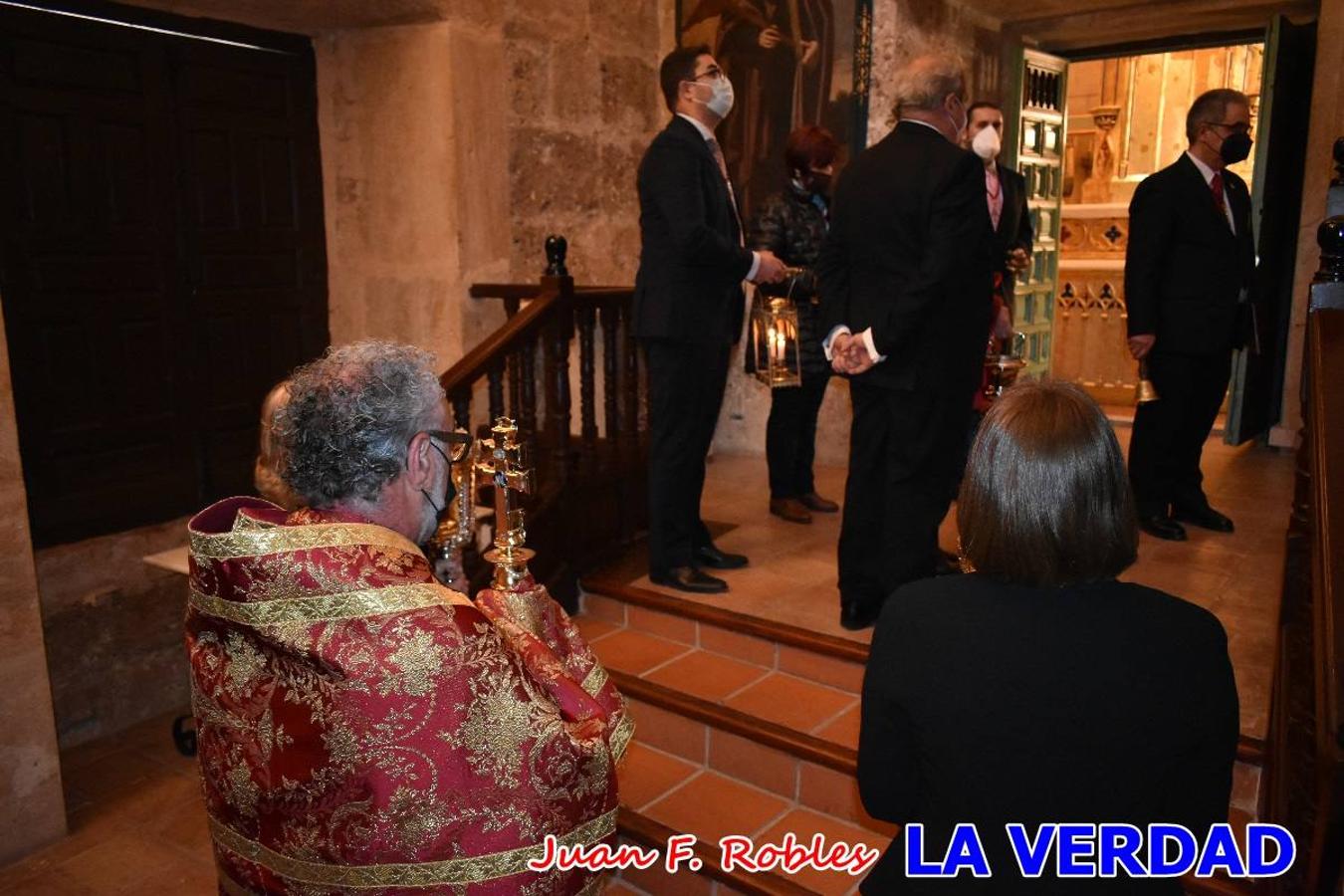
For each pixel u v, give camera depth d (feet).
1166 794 3.76
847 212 9.12
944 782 3.92
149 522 13.14
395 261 14.62
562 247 11.71
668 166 10.14
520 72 14.92
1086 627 3.83
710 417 11.14
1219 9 16.87
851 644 9.68
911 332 8.63
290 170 14.55
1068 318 24.54
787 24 16.19
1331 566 4.33
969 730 3.85
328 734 3.81
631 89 17.08
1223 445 18.70
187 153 13.20
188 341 13.42
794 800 8.89
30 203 11.62
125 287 12.64
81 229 12.12
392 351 4.39
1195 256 11.97
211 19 13.28
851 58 15.64
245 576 3.87
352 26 14.07
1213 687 3.71
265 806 3.97
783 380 12.35
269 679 3.95
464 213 14.15
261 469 4.63
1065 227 24.76
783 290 12.66
